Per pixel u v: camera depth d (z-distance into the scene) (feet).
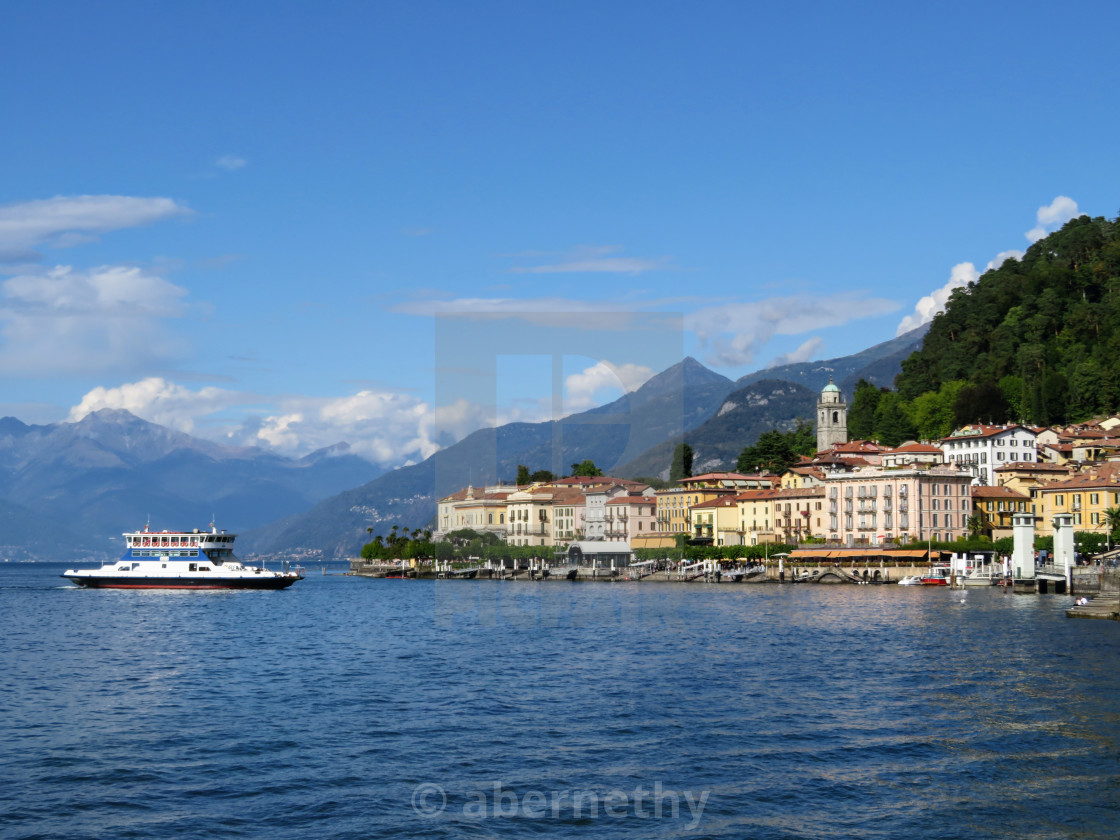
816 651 323.98
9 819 151.64
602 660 290.56
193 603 649.20
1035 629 402.72
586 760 178.70
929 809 154.20
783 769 173.99
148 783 169.48
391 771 173.99
